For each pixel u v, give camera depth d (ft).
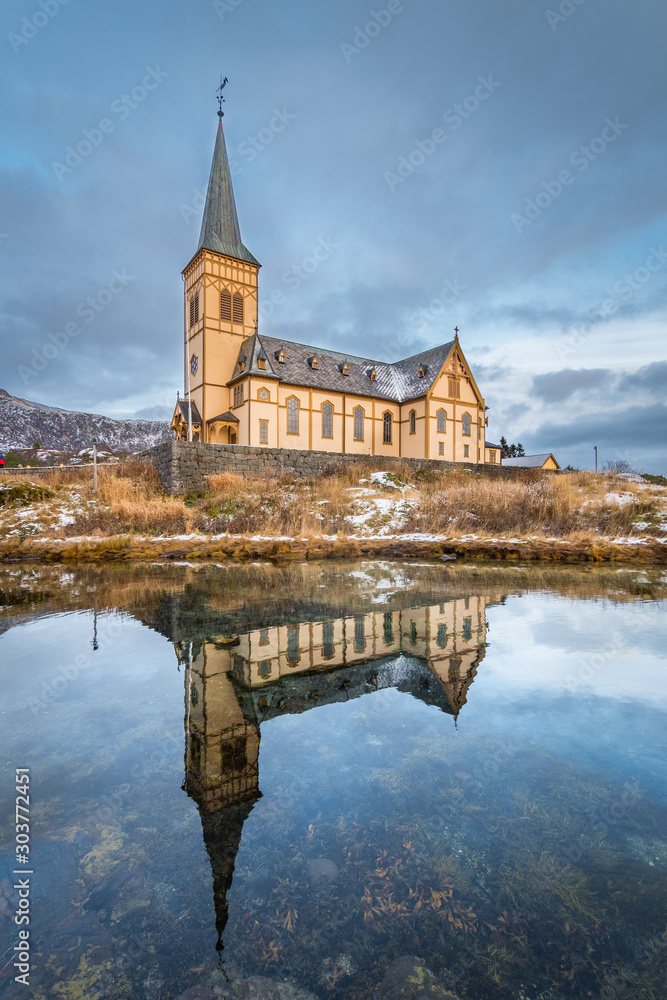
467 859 7.54
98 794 9.21
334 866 7.43
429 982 5.65
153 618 22.99
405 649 17.93
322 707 12.96
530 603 25.90
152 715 12.56
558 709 12.69
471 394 141.28
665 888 6.93
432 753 10.52
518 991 5.50
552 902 6.72
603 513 57.16
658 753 10.44
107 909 6.77
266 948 6.19
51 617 23.39
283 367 121.39
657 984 5.53
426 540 52.47
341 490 70.28
